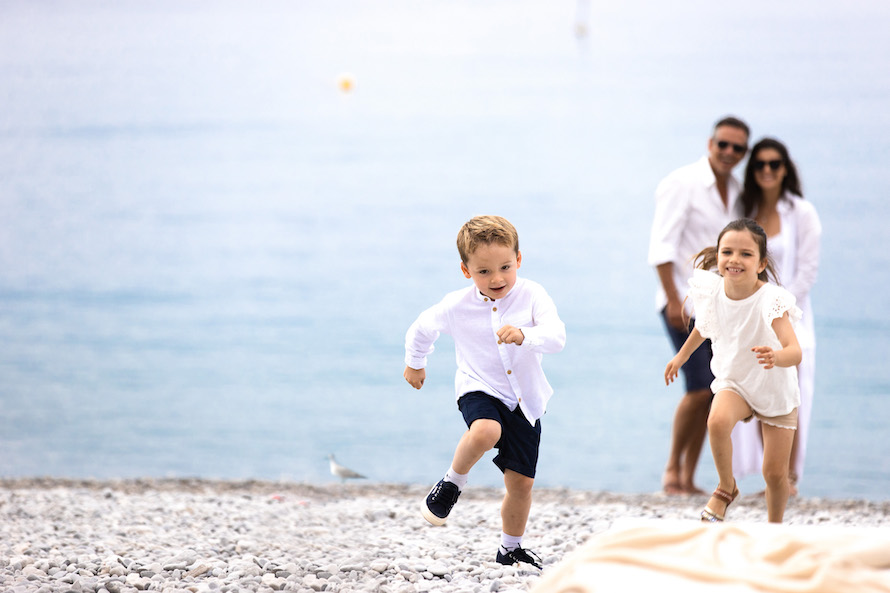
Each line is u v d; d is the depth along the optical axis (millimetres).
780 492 11789
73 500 18844
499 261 10938
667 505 17500
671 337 18750
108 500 19047
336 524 16297
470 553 12797
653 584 7020
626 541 7773
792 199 17797
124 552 12648
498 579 10445
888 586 6957
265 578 10680
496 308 11320
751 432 18172
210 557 12305
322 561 12016
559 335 10898
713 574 7094
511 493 11523
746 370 11555
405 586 10305
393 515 17141
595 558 7566
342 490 21547
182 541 13891
